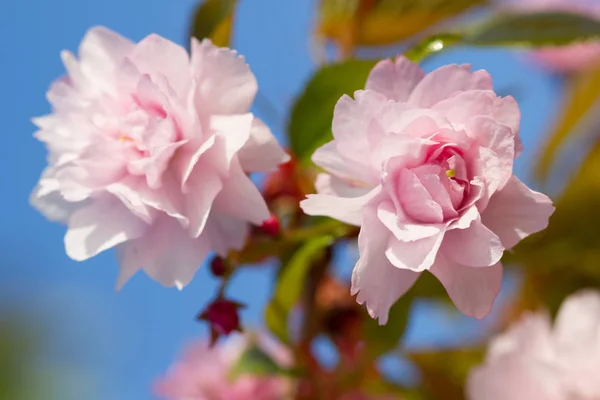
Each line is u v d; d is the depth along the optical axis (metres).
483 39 0.39
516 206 0.31
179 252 0.33
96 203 0.33
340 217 0.32
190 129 0.32
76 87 0.34
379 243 0.31
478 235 0.31
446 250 0.32
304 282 0.38
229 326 0.34
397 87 0.32
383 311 0.31
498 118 0.32
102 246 0.33
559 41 0.38
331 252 0.38
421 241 0.31
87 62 0.34
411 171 0.31
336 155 0.32
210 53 0.33
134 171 0.33
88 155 0.33
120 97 0.33
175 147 0.32
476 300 0.32
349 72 0.35
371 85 0.32
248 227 0.34
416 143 0.31
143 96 0.33
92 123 0.33
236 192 0.33
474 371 0.37
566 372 0.36
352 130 0.32
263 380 0.40
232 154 0.32
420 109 0.31
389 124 0.31
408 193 0.31
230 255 0.34
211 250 0.33
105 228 0.33
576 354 0.37
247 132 0.32
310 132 0.36
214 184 0.32
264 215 0.33
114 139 0.33
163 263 0.33
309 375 0.39
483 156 0.31
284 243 0.35
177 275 0.33
